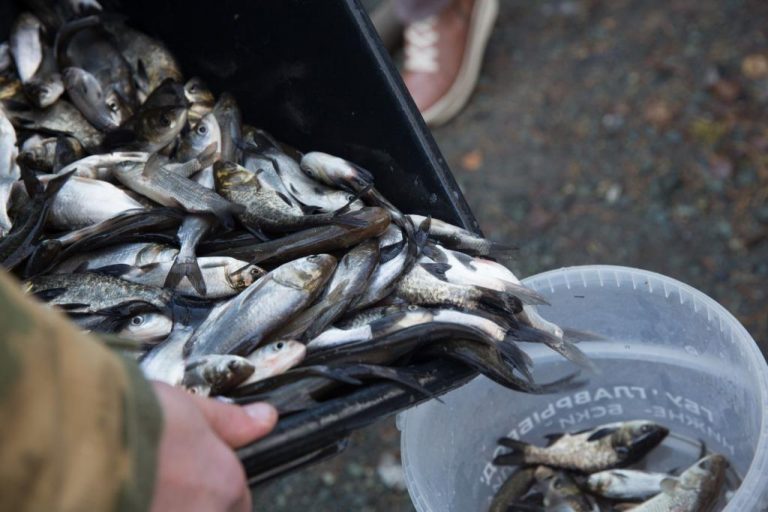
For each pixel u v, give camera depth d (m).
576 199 1.63
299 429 0.96
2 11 1.32
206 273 1.11
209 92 1.29
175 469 0.85
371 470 1.43
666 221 1.60
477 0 1.76
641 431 1.21
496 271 1.11
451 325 1.04
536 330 1.10
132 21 1.33
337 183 1.18
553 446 1.23
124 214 1.14
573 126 1.73
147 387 0.83
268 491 1.42
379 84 1.13
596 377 1.24
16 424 0.78
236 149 1.23
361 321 1.09
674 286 1.17
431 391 1.02
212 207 1.14
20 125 1.27
